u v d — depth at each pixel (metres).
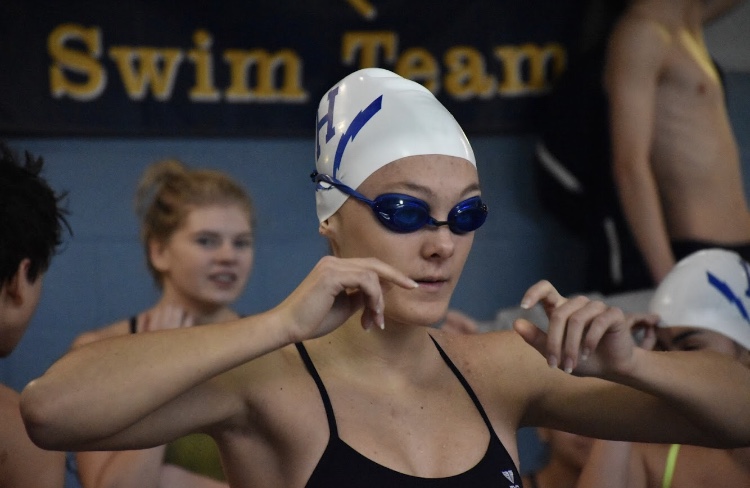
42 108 15.19
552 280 16.33
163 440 5.90
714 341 9.52
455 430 6.44
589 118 15.64
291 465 6.12
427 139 6.21
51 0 15.09
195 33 15.45
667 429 6.78
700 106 15.44
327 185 6.51
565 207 16.00
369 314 5.73
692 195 15.43
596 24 16.14
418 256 6.07
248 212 11.93
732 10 16.17
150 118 15.48
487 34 15.98
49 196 7.58
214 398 6.05
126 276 15.44
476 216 6.14
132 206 15.49
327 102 6.77
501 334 7.24
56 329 15.29
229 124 15.69
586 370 6.18
